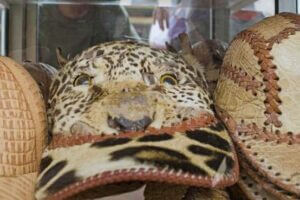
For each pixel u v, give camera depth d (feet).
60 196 1.80
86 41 4.41
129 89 2.02
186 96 2.09
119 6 4.58
